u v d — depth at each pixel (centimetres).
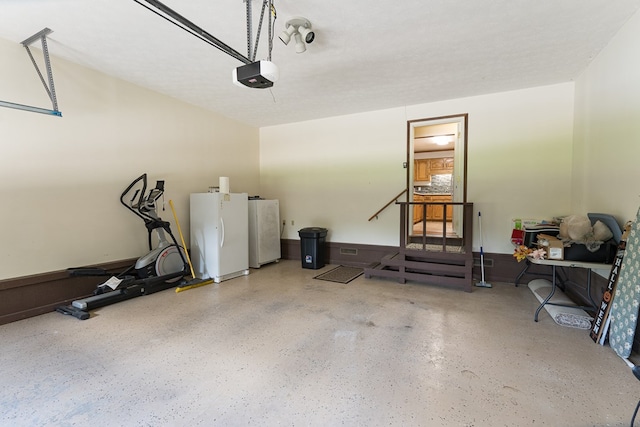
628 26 258
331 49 308
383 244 534
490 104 442
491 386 193
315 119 582
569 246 287
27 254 310
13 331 277
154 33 278
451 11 246
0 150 290
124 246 397
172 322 299
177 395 187
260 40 291
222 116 551
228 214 457
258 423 163
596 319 259
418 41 293
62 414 170
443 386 193
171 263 417
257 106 503
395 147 514
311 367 217
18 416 169
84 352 240
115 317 312
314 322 299
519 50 311
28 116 307
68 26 267
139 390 192
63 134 335
